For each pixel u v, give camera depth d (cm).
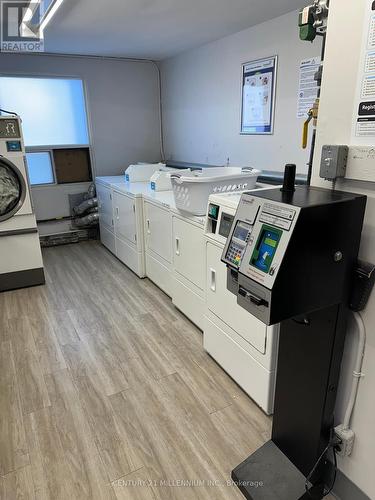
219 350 214
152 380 210
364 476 130
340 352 126
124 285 345
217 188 235
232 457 160
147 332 262
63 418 183
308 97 269
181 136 464
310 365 131
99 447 166
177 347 243
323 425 133
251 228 113
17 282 335
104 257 426
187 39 358
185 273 264
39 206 463
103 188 421
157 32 331
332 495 143
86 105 458
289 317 107
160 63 481
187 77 426
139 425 178
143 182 402
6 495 144
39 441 169
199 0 249
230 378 211
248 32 318
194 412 186
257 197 115
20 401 195
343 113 114
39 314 290
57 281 356
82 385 207
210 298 214
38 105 435
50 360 230
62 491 145
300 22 132
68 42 366
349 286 119
